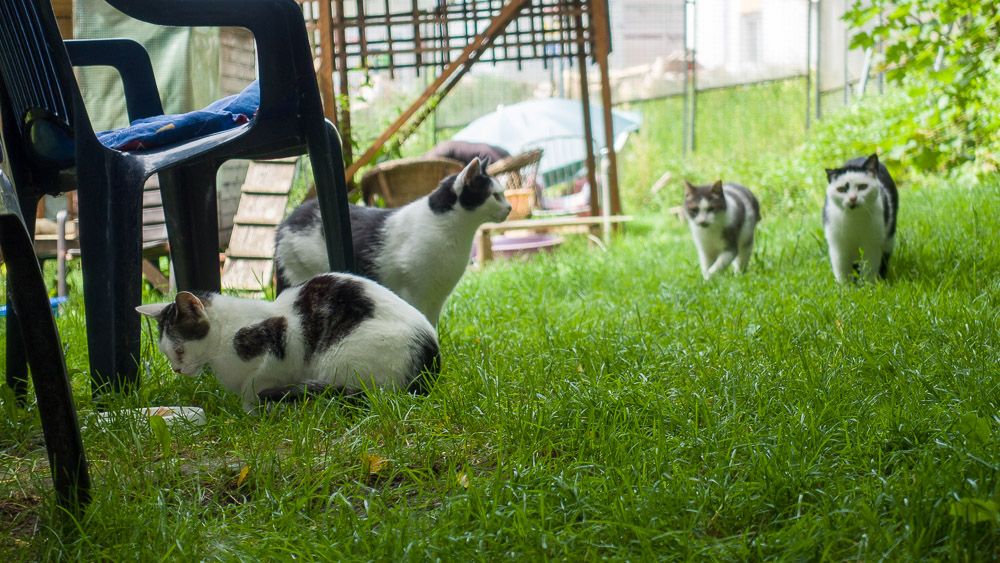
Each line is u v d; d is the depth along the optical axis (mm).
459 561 1593
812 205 9383
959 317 3018
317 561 1621
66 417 1759
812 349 2914
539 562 1575
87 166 2598
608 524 1661
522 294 5059
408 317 2750
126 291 2670
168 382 2945
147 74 3400
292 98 2883
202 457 2295
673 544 1613
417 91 13547
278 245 3908
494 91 15328
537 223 8539
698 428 2229
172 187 3445
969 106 6719
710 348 2984
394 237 3801
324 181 3010
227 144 2775
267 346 2709
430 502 1897
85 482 1803
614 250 7496
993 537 1489
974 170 6926
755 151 13867
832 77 13742
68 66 2520
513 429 2258
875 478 1802
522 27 10227
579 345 3199
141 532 1733
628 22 16500
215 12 2760
